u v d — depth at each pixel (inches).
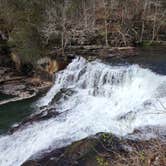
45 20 705.6
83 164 265.1
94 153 277.0
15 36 688.4
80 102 502.6
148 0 914.1
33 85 647.8
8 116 497.4
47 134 381.4
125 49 745.6
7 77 684.1
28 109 525.7
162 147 249.0
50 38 717.3
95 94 530.0
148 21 875.4
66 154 286.8
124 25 839.7
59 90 570.6
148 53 691.4
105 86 534.3
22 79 681.0
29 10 680.4
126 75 522.3
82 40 777.6
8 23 730.8
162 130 319.9
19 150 358.9
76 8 797.2
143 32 841.5
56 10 724.7
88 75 581.0
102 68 565.3
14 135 400.8
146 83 488.7
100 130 370.9
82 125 395.2
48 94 597.3
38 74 682.8
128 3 878.4
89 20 855.7
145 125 343.3
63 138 355.9
